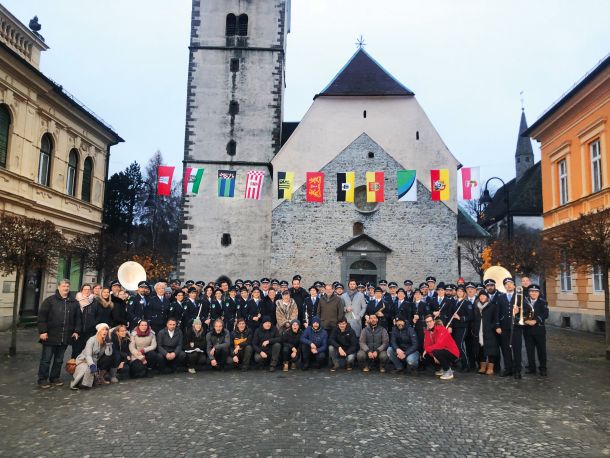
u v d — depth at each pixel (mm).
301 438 6457
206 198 28000
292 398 8711
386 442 6340
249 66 29125
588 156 20594
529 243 23281
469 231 37531
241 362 12109
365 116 26438
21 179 19547
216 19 29500
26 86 19797
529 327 11383
